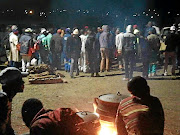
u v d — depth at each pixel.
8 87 3.57
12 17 25.41
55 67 13.66
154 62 11.15
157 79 10.98
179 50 12.38
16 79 3.60
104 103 4.40
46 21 25.88
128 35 10.34
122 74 12.12
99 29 13.80
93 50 11.54
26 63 12.13
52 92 8.89
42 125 2.73
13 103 7.63
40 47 13.36
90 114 3.42
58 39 12.95
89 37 11.54
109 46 12.47
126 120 3.25
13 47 12.17
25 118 2.97
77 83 10.28
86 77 11.49
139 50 10.76
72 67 11.27
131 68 10.64
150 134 3.17
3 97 3.03
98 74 11.69
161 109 3.39
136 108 3.25
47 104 7.55
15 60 12.30
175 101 7.88
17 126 5.93
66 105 7.47
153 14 27.03
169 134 5.52
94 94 8.67
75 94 8.66
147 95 3.38
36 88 9.41
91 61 11.65
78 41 11.17
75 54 11.18
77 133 2.84
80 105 7.46
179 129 5.77
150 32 10.84
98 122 3.32
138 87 3.34
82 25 24.67
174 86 9.76
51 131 2.72
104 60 12.75
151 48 10.78
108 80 10.84
